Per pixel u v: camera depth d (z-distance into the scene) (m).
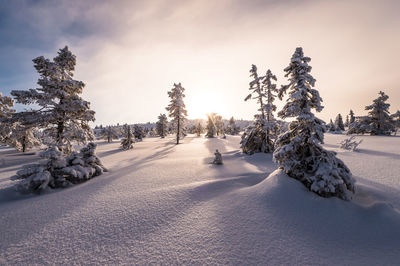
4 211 5.32
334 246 3.50
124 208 5.29
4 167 14.84
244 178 8.41
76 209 5.36
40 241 3.81
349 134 38.22
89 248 3.55
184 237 3.81
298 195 5.14
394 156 12.34
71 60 15.54
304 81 6.58
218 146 28.11
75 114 15.26
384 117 33.72
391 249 3.37
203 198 5.89
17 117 14.28
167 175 9.70
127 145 31.08
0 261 3.22
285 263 3.04
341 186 5.08
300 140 6.09
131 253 3.38
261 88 18.81
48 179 7.39
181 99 37.22
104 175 10.33
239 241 3.61
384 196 5.41
